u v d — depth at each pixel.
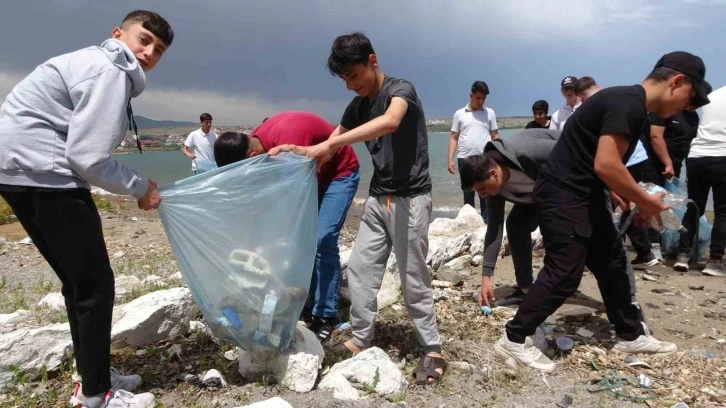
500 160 3.52
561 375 3.09
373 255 3.05
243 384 2.86
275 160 2.79
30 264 5.60
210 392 2.75
